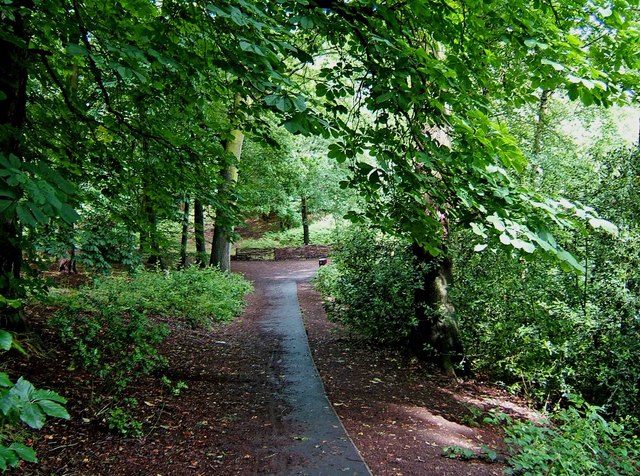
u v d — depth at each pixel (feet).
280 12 12.00
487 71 15.25
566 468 11.74
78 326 22.11
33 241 14.52
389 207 16.56
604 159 24.20
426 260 26.78
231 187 21.54
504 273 25.86
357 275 30.71
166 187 20.77
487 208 13.00
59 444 12.44
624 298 21.16
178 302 35.29
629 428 19.60
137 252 43.98
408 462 13.74
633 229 22.31
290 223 116.78
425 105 12.55
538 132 42.04
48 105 17.83
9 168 5.98
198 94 16.93
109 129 18.47
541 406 23.24
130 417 14.56
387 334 28.84
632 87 15.14
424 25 13.23
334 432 15.71
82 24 11.04
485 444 16.61
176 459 12.87
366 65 12.37
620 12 13.57
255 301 49.24
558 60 13.07
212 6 8.29
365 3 11.77
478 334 26.94
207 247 84.02
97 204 21.02
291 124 9.56
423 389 23.22
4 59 14.17
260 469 12.72
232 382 21.39
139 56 8.90
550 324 23.44
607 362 21.77
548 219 13.53
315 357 27.37
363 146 12.69
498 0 12.16
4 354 16.53
